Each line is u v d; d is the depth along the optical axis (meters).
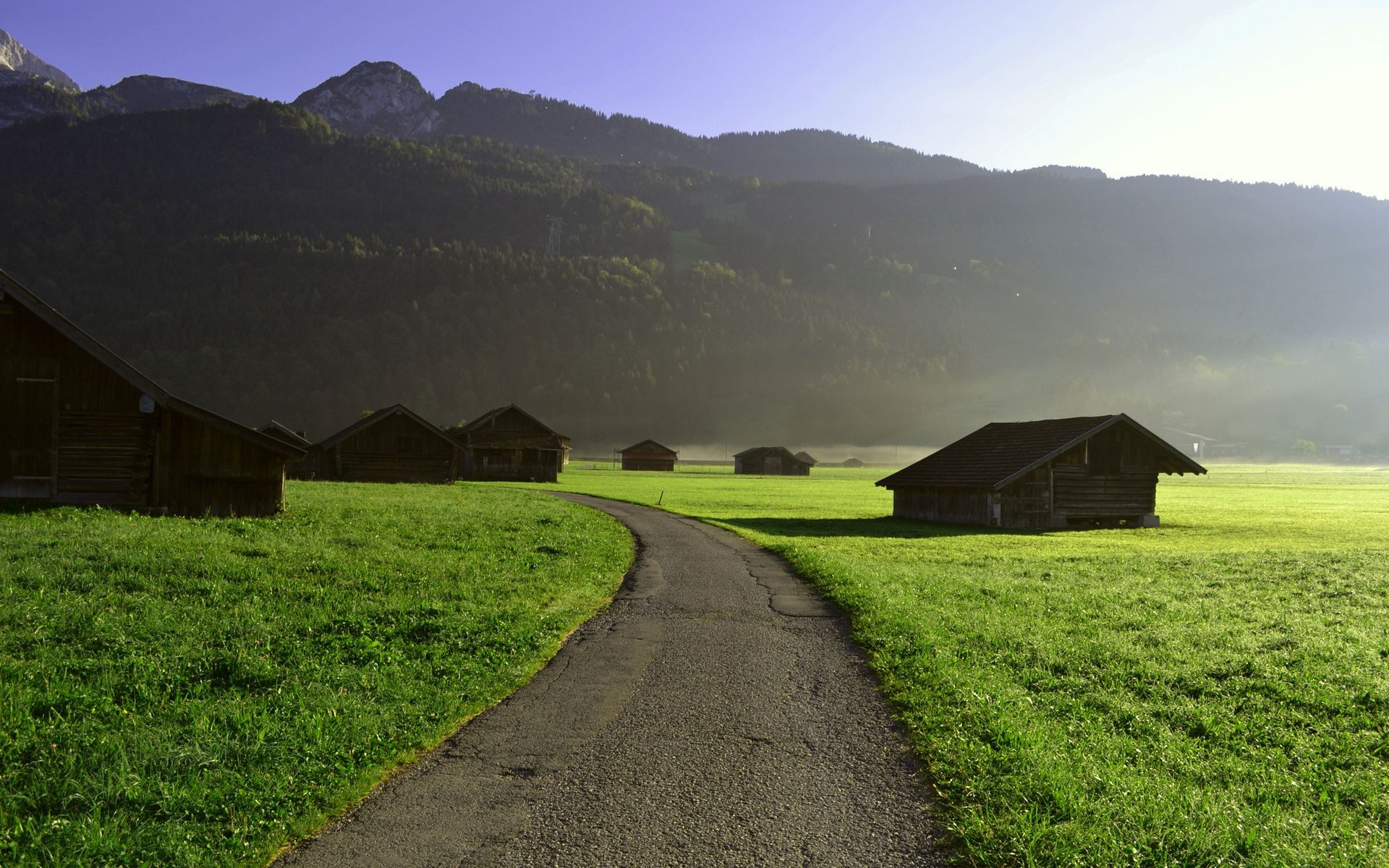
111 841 6.37
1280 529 45.62
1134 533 43.75
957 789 7.60
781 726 9.52
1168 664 11.98
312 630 13.12
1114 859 6.15
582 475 118.44
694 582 20.70
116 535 20.17
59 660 10.70
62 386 28.31
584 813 7.18
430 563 20.19
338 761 8.18
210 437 29.41
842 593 18.14
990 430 55.22
